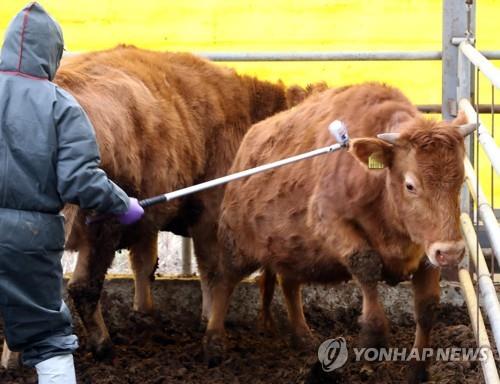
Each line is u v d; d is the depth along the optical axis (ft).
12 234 23.76
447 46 41.16
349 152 30.01
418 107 42.83
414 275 30.91
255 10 54.03
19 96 24.31
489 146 29.01
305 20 53.88
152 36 54.39
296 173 33.76
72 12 54.34
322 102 35.04
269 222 34.88
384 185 30.01
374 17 53.62
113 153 34.22
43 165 24.03
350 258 30.76
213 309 36.76
